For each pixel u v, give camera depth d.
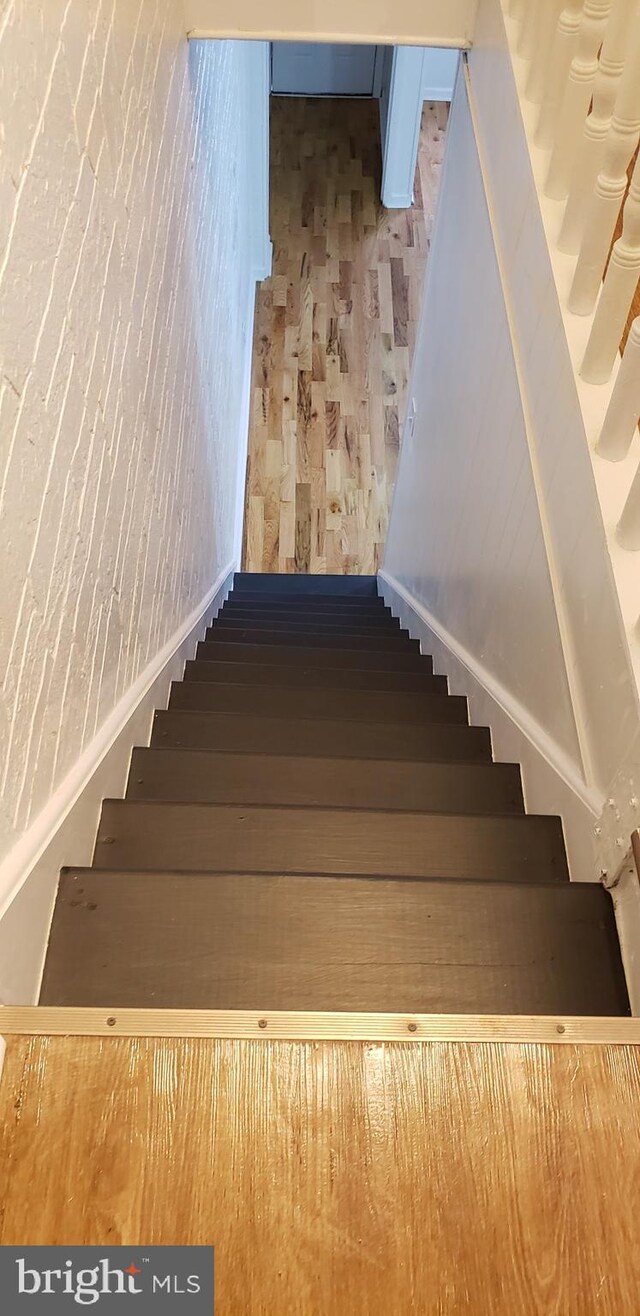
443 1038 1.08
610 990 1.28
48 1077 1.03
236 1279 0.95
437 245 2.88
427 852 1.56
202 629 3.13
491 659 2.24
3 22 0.91
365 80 6.61
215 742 2.06
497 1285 0.95
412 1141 1.02
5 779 1.09
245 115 4.39
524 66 1.85
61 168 1.14
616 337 1.39
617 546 1.33
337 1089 1.04
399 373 5.40
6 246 0.96
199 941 1.27
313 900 1.32
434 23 2.27
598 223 1.39
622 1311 0.95
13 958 1.11
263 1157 1.00
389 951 1.29
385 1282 0.95
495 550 2.14
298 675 2.71
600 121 1.40
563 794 1.59
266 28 2.22
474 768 1.88
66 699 1.36
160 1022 1.06
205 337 2.90
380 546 4.80
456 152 2.54
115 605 1.66
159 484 2.07
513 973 1.28
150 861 1.52
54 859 1.28
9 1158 0.99
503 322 1.97
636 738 1.22
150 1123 1.01
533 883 1.35
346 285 5.75
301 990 1.25
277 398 5.26
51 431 1.16
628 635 1.27
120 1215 0.97
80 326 1.27
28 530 1.10
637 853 1.20
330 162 6.38
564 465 1.54
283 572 4.70
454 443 2.63
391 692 2.44
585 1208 0.99
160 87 1.82
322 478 4.99
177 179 2.09
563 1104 1.05
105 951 1.25
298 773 1.84
